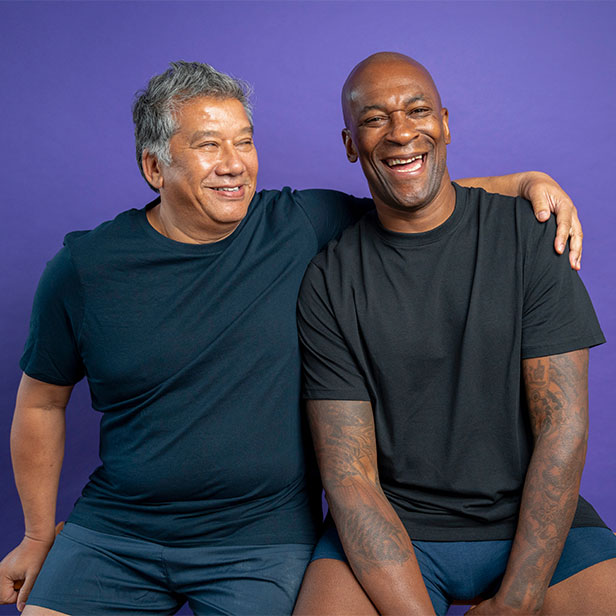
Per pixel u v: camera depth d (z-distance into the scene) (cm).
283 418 156
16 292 213
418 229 150
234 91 150
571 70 211
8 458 213
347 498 143
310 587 143
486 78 212
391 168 147
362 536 140
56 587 153
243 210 151
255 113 215
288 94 215
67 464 221
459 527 149
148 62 215
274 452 155
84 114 213
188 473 153
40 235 213
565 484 138
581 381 143
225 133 145
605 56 210
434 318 147
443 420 149
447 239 150
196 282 154
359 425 150
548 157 212
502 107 212
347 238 158
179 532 155
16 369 213
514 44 211
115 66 214
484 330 145
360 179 216
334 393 151
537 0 210
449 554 148
